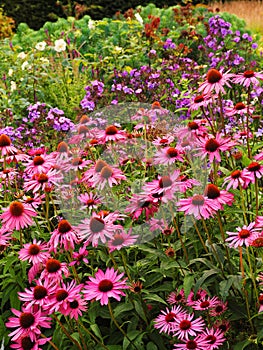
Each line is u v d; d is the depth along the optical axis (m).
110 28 4.55
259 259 1.37
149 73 3.21
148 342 1.35
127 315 1.39
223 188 1.61
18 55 3.80
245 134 1.67
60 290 1.14
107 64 3.77
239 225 1.46
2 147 1.63
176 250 1.42
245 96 2.71
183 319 1.27
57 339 1.35
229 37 4.35
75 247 1.54
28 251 1.29
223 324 1.32
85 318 1.43
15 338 1.10
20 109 3.27
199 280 1.26
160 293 1.45
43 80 3.55
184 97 2.54
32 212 1.35
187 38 4.39
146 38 4.15
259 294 1.35
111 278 1.16
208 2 7.84
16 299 1.52
